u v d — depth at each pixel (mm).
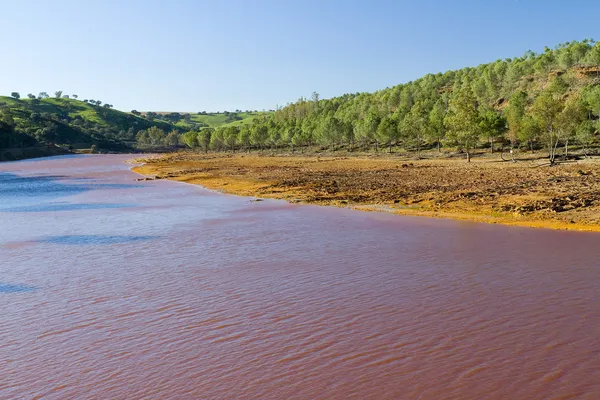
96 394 11641
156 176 82750
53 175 97438
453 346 13320
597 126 87312
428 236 26719
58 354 13812
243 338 14406
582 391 10844
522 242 24250
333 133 152375
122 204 46906
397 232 28203
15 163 159250
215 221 34844
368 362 12633
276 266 21984
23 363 13344
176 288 19328
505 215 31609
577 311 15289
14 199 54969
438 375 11828
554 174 56312
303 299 17484
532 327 14289
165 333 14969
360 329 14703
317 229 30250
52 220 38188
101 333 15148
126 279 20812
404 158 108188
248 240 27844
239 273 21078
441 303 16531
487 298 16781
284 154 161875
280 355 13227
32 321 16344
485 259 21562
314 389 11438
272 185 58750
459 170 69500
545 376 11562
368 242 26000
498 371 11883
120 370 12758
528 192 40906
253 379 12023
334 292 18109
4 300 18578
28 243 29359
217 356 13328
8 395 11711
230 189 57281
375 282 19094
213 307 17062
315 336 14344
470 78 190000
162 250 26125
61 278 21344
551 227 27250
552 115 71062
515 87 157875
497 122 100312
